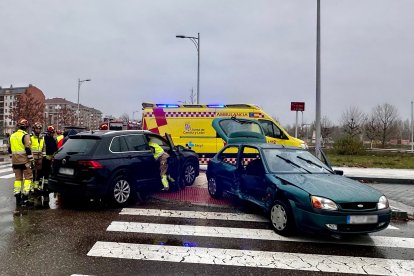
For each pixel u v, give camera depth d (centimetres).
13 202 820
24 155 795
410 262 489
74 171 745
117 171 768
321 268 461
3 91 11756
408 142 6231
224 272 440
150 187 852
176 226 633
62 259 468
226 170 813
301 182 606
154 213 723
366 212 545
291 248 535
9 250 499
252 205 734
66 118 7975
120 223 644
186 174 1015
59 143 1263
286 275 438
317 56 1473
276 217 611
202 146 1435
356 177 1320
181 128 1452
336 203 542
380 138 4972
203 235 586
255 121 1298
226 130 1273
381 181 1303
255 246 539
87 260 466
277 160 707
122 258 477
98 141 770
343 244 561
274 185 624
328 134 4894
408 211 777
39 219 666
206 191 963
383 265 476
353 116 4922
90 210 743
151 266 452
